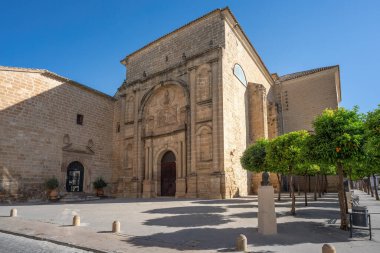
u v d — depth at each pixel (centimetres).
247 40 2942
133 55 3353
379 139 827
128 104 3156
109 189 3050
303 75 3856
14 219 1172
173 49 2920
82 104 2864
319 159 946
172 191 2603
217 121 2270
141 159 2848
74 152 2698
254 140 2862
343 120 931
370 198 2586
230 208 1489
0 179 2047
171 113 2717
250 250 657
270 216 852
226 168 2214
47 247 730
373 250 656
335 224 1006
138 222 1074
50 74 2512
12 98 2202
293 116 3853
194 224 1021
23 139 2239
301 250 657
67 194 2488
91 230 916
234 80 2595
